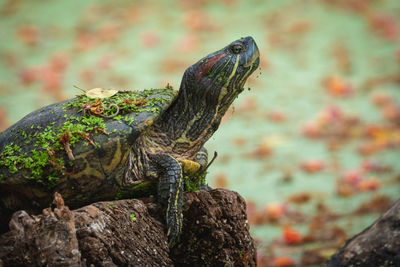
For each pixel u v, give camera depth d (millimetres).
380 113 13289
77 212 4078
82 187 4500
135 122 4535
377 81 15367
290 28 20234
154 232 4477
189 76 5070
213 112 5133
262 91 15375
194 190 5031
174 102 5129
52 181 4395
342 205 8938
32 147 4430
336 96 14656
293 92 15117
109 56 18297
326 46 18391
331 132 12508
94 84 15953
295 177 10281
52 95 15195
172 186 4555
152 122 4578
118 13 22516
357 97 14508
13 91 15609
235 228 4988
